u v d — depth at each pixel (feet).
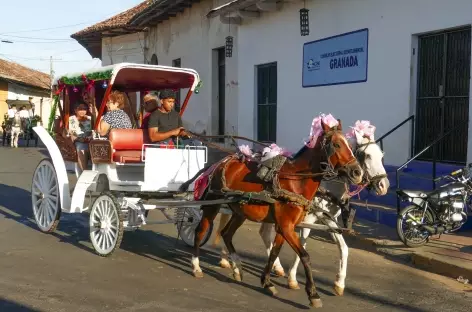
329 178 20.35
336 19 40.06
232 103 53.83
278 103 46.62
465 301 21.04
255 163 21.98
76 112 31.68
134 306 19.60
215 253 27.81
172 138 28.07
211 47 57.57
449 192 27.91
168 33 68.33
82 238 30.09
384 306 20.34
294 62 44.52
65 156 30.86
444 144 33.30
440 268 24.89
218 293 21.40
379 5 36.42
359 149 21.45
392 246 28.32
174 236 31.32
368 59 37.45
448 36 32.76
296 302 20.51
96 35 79.92
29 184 50.88
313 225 21.15
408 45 34.50
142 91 33.40
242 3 45.11
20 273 23.18
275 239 21.59
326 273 24.56
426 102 34.32
